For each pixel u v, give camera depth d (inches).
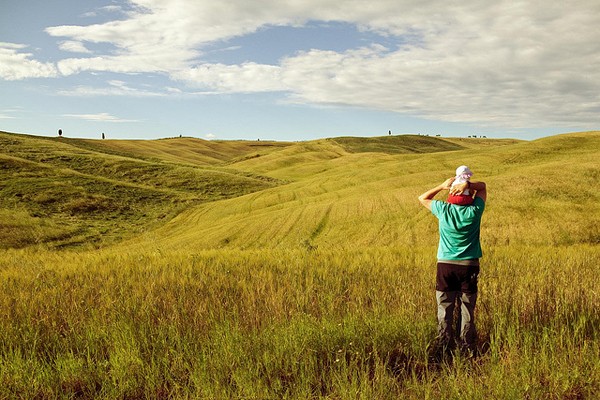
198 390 164.6
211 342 205.3
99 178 3065.9
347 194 1937.7
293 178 4242.1
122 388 171.5
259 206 2101.4
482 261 406.6
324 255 496.4
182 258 485.7
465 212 213.3
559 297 258.7
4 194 2385.6
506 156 2342.5
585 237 1008.9
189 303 268.8
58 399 172.6
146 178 3481.8
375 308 241.0
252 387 165.2
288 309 254.2
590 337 211.0
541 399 159.3
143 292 293.3
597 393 159.9
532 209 1198.3
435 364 195.5
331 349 201.5
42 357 202.7
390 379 171.0
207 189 3262.8
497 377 166.7
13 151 3821.4
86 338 216.8
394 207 1453.0
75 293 296.4
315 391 164.6
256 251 611.2
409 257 489.4
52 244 1644.9
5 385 173.9
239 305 267.0
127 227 2060.8
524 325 223.8
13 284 344.8
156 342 206.5
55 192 2511.1
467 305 214.5
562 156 2206.0
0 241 1555.1
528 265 370.9
